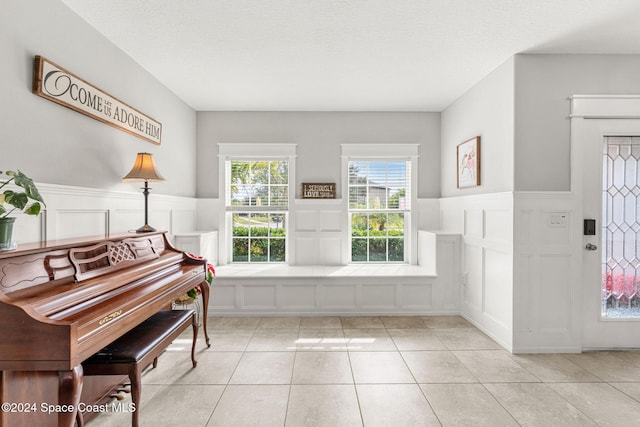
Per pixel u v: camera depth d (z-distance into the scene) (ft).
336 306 12.10
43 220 6.07
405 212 14.33
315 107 13.61
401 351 9.10
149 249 7.52
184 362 8.38
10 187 5.52
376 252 14.35
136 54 9.04
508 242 9.22
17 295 4.20
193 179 13.73
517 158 9.05
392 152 14.06
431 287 12.23
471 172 11.34
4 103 5.46
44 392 4.66
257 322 11.39
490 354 8.96
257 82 11.02
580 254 9.04
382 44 8.55
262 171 14.28
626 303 9.27
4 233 4.40
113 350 5.58
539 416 6.24
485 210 10.44
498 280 9.77
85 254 5.53
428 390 7.13
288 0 6.73
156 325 6.79
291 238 14.03
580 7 6.95
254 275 12.03
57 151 6.56
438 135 14.17
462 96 12.17
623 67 9.07
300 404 6.58
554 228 9.04
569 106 9.09
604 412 6.38
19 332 3.94
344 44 8.55
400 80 10.87
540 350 9.04
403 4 6.86
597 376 7.77
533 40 8.34
